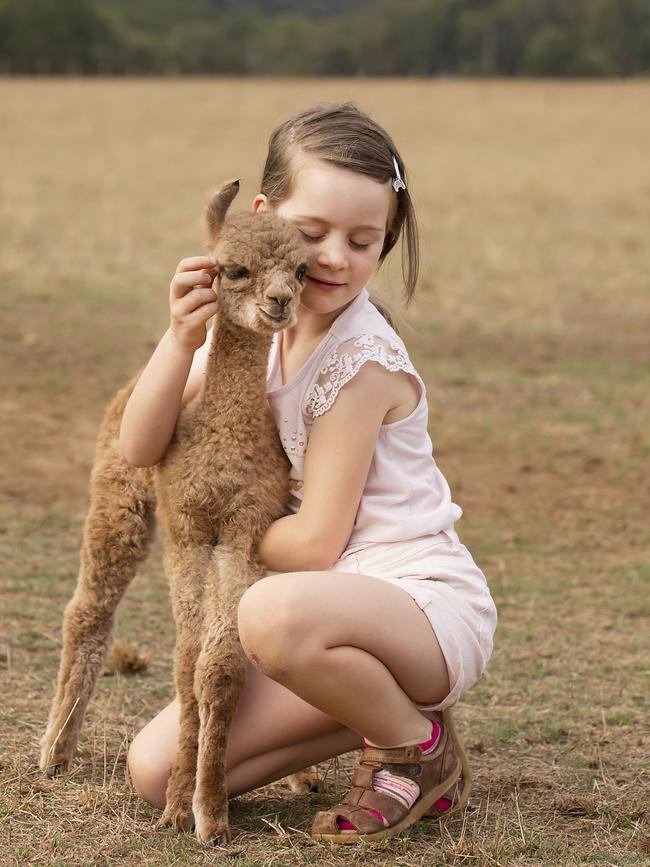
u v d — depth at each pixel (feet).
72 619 15.78
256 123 138.51
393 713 13.57
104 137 118.52
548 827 14.32
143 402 13.97
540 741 17.13
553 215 77.66
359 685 13.20
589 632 21.53
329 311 14.21
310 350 14.53
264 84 220.43
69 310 46.52
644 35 377.91
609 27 380.17
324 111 14.58
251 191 78.95
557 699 18.66
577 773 16.05
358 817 13.60
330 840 13.50
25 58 335.06
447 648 13.83
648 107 174.29
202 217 14.11
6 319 44.21
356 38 445.37
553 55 370.53
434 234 68.44
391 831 13.60
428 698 14.14
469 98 189.67
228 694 13.42
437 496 14.76
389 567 14.21
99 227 65.41
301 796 15.43
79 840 13.70
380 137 14.46
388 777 13.84
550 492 29.81
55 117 138.31
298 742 14.47
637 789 15.44
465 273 58.39
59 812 14.43
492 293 54.70
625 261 63.05
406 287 15.87
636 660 20.22
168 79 248.11
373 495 14.55
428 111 162.20
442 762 14.15
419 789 13.91
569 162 106.01
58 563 24.21
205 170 93.97
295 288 13.21
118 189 81.61
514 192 87.15
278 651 12.93
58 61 339.16
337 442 13.99
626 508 28.84
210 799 13.51
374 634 13.30
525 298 53.88
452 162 104.63
